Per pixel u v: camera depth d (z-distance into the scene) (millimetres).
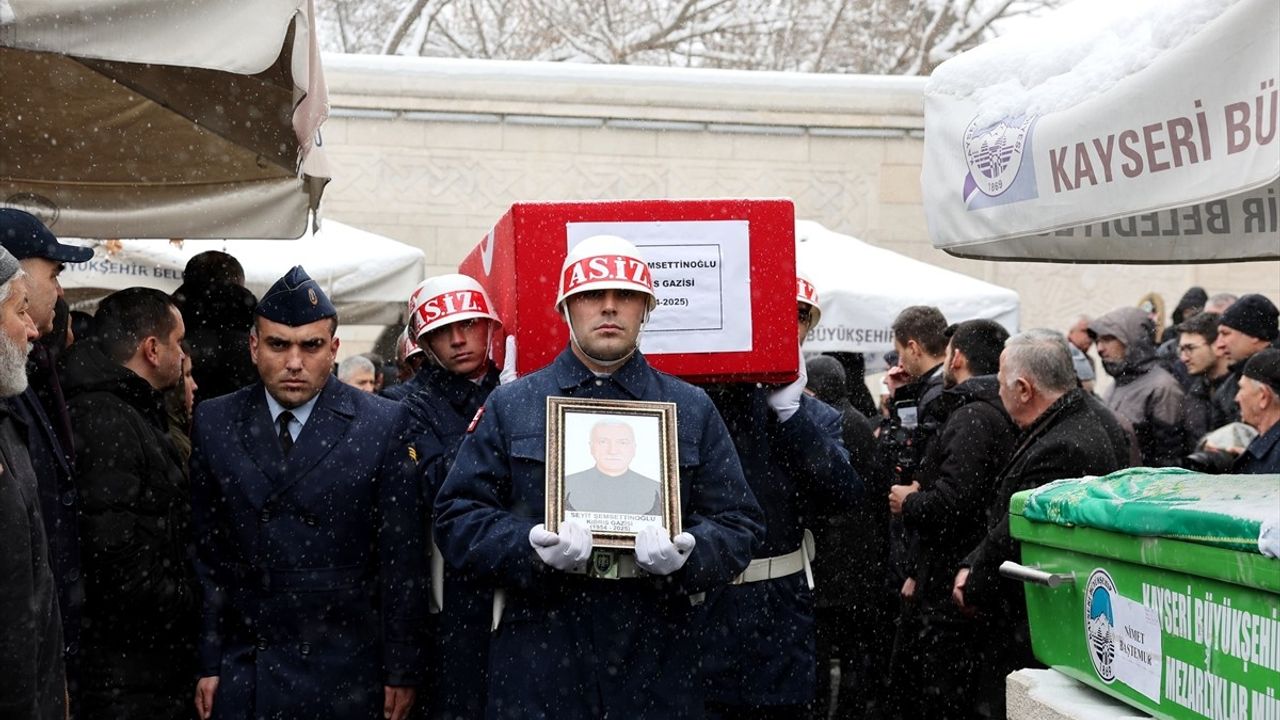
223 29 3422
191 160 5402
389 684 4156
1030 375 4629
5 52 4469
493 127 12172
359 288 7852
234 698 4094
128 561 3932
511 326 4094
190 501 4270
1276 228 3271
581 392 3609
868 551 6012
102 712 4035
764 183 12594
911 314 6586
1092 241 3602
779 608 4410
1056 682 3154
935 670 5160
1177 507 2551
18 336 3088
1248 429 5523
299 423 4270
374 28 21094
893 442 6449
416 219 12109
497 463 3576
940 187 3336
